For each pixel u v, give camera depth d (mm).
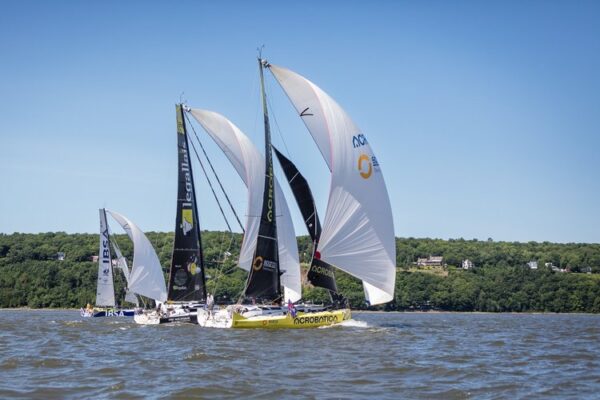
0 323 64875
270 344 39188
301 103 46719
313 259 48188
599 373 30953
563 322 85625
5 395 24281
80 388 25672
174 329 50812
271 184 49344
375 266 46875
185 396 24297
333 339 42219
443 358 35344
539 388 26797
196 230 58562
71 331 51656
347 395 24672
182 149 58094
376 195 46875
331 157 45625
